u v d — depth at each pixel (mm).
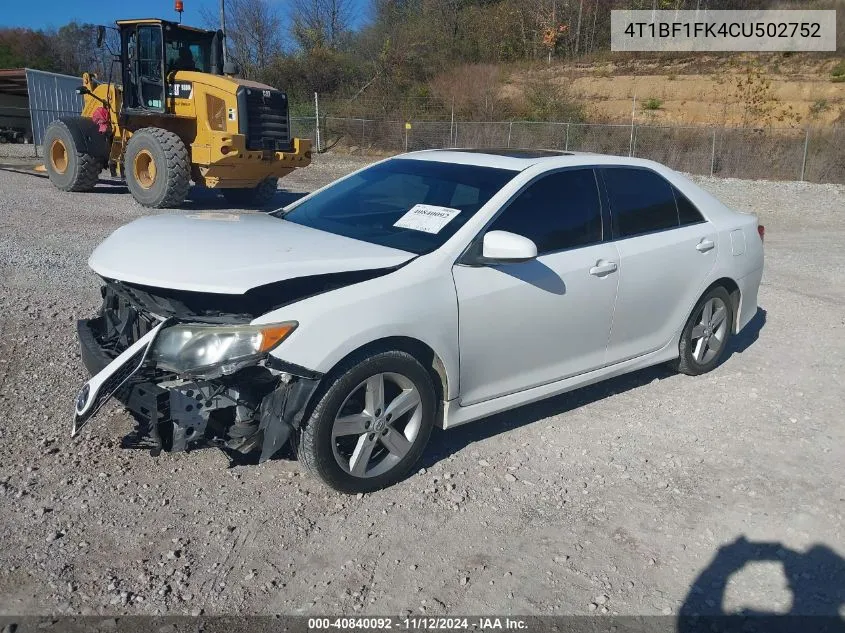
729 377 5625
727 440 4516
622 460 4207
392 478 3748
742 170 23094
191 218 4453
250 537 3299
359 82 35406
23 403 4430
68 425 4188
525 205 4258
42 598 2844
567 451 4281
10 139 30547
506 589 3066
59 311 6168
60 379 4812
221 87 12547
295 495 3641
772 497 3865
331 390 3387
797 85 30828
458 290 3809
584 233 4516
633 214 4855
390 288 3572
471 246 3939
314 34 37406
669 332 5164
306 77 35344
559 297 4250
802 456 4340
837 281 9203
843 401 5207
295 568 3117
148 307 3609
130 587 2936
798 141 23188
